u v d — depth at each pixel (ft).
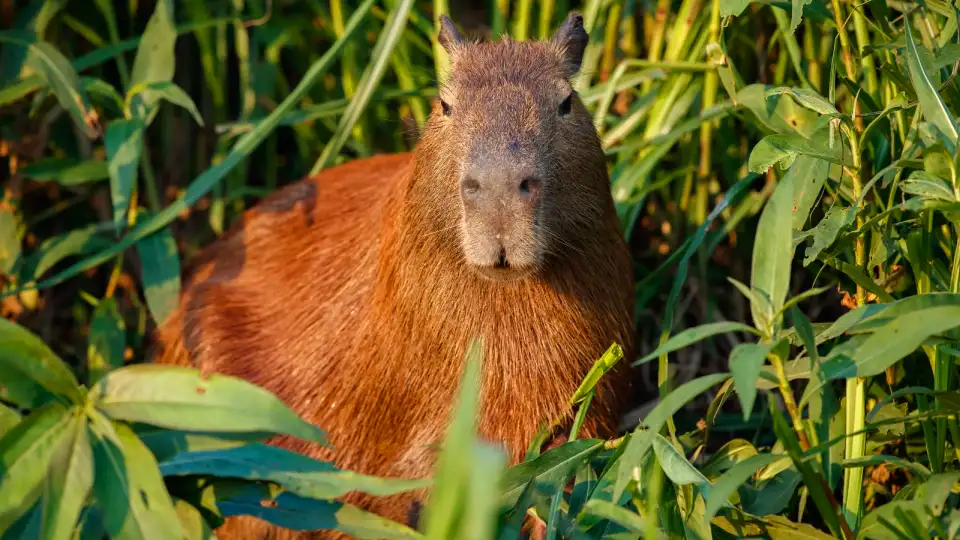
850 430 19.35
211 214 31.37
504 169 19.10
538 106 20.42
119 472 14.93
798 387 26.22
